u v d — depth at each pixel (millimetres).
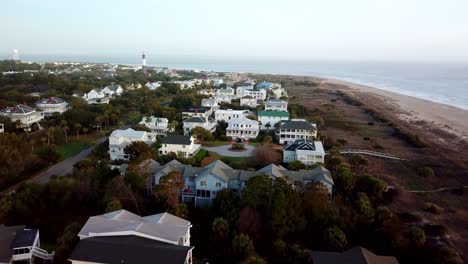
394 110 184000
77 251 41688
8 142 74375
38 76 198250
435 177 85938
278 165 79062
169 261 40281
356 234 55969
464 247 54094
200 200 66000
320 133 117562
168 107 142750
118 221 49219
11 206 58188
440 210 67625
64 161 87500
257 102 176500
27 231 49656
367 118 161125
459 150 111938
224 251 50844
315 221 56781
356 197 65750
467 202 72562
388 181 80438
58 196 62469
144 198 63938
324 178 66812
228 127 112375
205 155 91562
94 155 87750
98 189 64812
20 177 74562
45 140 98438
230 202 59406
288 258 49219
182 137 90562
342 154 100562
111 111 129875
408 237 54062
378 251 52938
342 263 41656
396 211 65562
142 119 122062
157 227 48062
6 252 44594
